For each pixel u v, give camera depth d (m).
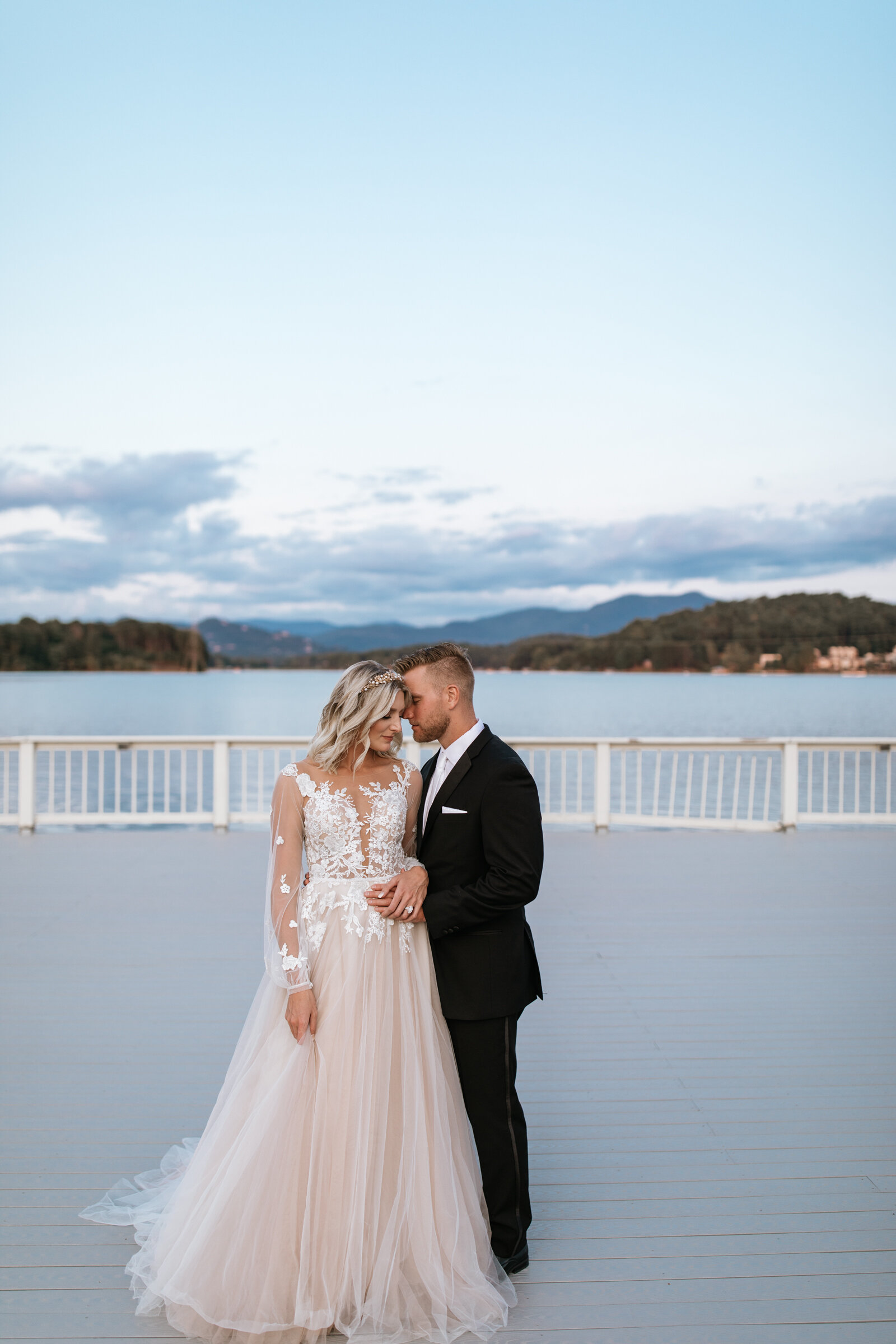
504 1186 2.12
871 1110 3.03
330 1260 1.95
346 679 2.13
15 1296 2.06
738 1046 3.57
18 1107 3.00
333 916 2.10
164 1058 3.41
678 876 6.61
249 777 20.33
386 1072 2.05
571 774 19.97
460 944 2.12
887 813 8.56
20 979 4.30
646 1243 2.28
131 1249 2.24
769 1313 2.02
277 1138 1.98
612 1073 3.31
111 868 6.77
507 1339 1.93
